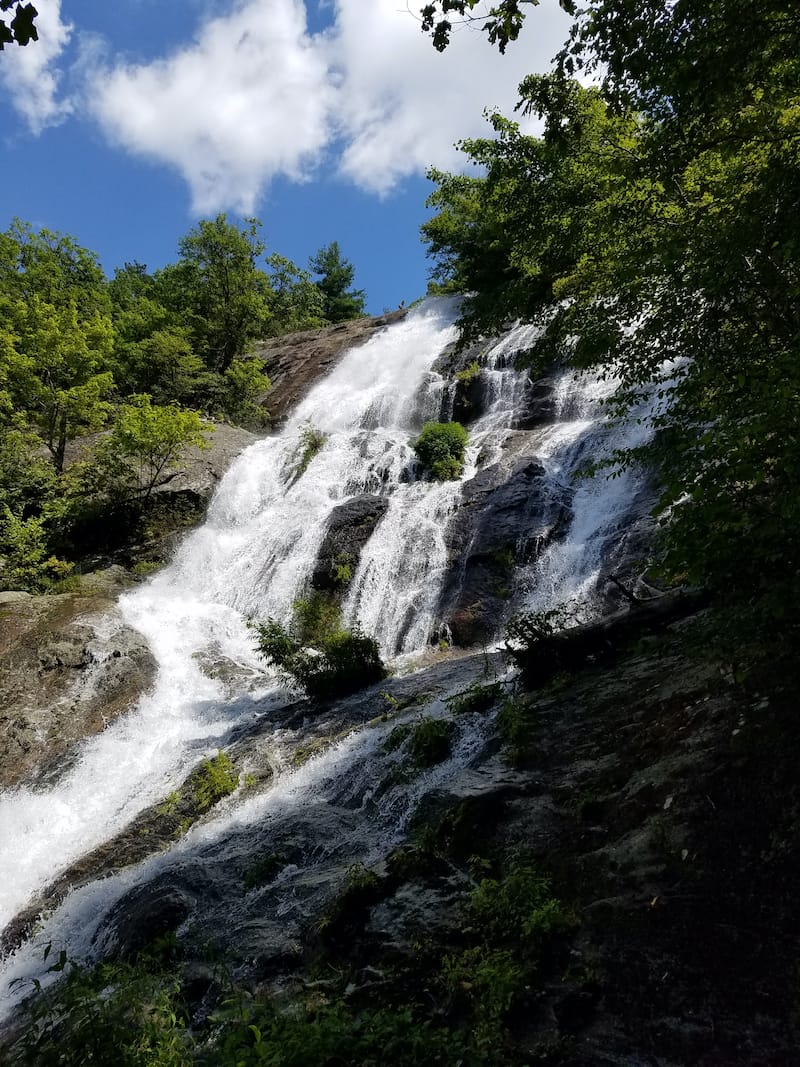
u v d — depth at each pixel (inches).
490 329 467.5
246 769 383.9
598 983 154.6
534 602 495.8
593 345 267.9
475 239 845.8
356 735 370.3
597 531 521.0
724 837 168.2
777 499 138.3
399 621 561.9
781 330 201.5
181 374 1163.3
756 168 218.4
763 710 193.0
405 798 284.4
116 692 518.9
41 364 842.8
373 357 1246.9
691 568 151.3
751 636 167.0
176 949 232.5
